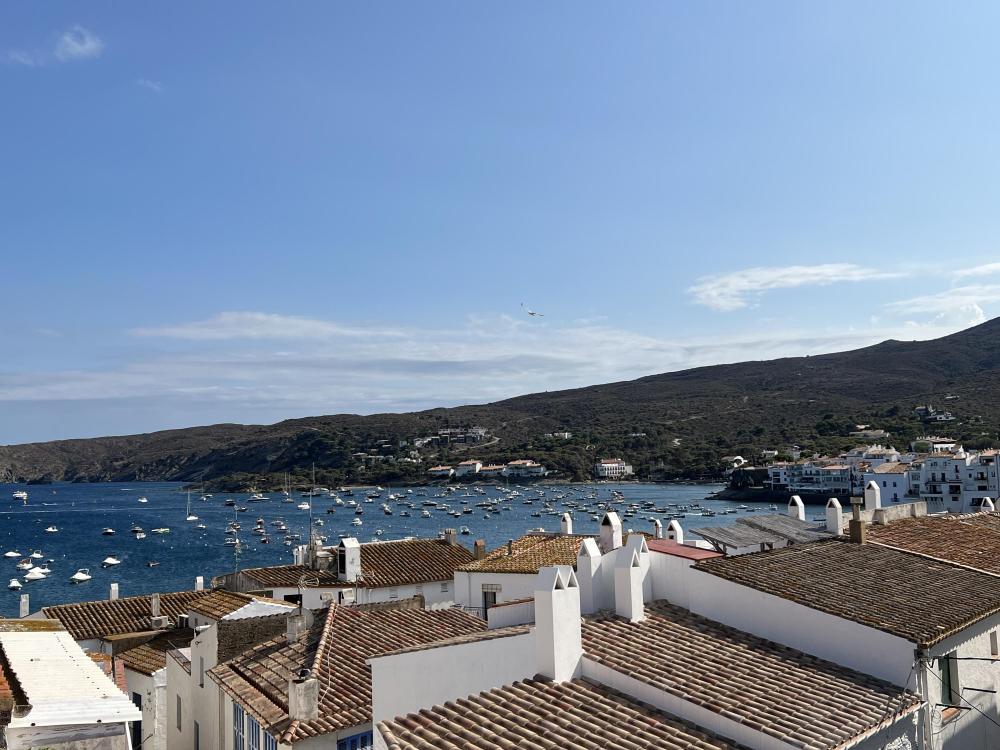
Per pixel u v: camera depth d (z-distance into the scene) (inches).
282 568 2069.4
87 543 7726.4
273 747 836.6
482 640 703.1
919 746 700.7
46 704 624.1
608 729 561.0
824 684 674.8
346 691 882.1
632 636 738.2
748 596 808.3
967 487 7175.2
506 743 536.4
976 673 840.9
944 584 918.4
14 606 4520.2
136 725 1375.5
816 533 1207.6
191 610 1640.0
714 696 600.1
